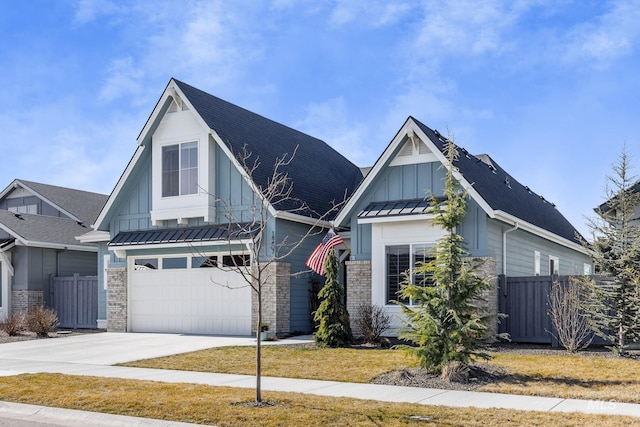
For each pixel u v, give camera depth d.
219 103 24.53
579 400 10.56
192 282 23.02
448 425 8.86
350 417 9.45
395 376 12.90
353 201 20.59
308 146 28.38
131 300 24.33
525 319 18.62
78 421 10.19
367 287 20.53
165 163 23.50
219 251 22.28
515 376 12.76
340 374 13.44
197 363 15.33
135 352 17.81
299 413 9.77
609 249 16.33
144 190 24.27
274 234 21.36
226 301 22.28
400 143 20.05
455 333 12.52
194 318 22.89
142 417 9.93
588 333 16.84
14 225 28.17
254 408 10.16
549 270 25.72
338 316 18.22
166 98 23.08
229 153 21.86
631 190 16.69
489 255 18.97
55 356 17.50
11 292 27.98
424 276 17.97
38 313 23.88
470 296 13.19
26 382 13.02
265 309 21.34
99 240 26.83
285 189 22.48
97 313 27.00
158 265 23.92
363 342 19.08
